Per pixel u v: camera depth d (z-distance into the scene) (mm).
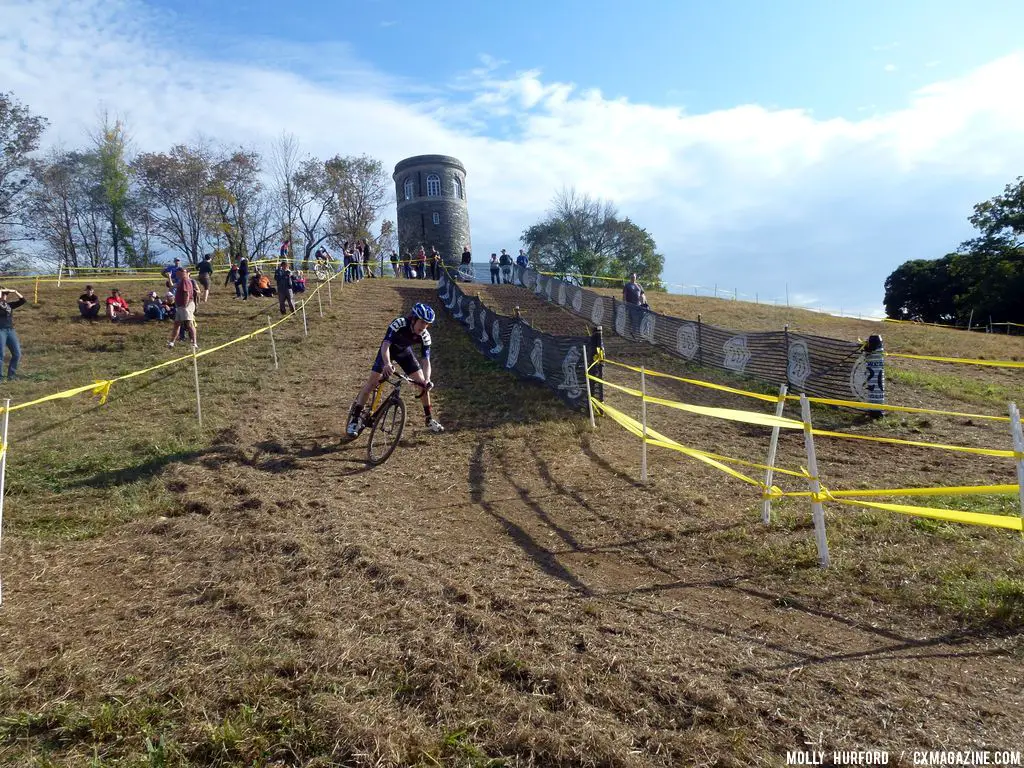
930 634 3549
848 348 9555
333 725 2695
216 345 13961
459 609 3746
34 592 4156
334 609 3799
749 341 11492
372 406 7629
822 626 3684
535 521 5535
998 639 3445
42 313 16531
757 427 8797
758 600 4027
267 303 19266
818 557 4473
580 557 4766
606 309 17438
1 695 2961
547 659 3217
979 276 35156
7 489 6160
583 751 2555
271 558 4574
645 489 6168
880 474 6605
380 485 6547
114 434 8078
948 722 2771
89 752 2605
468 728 2707
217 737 2617
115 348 13484
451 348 14969
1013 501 5527
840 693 2986
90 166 43969
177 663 3221
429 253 49062
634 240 62969
